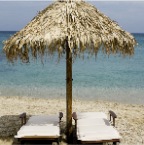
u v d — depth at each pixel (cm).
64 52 428
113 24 467
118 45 448
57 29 421
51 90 1023
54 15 446
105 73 1470
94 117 508
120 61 2078
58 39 405
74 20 436
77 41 406
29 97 909
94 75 1398
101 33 431
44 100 862
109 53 438
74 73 1478
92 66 1802
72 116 466
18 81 1212
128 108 766
